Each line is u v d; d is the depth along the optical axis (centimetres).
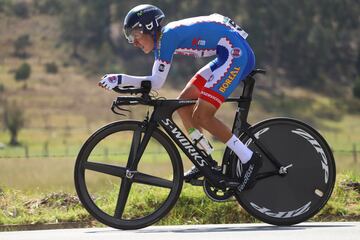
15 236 1461
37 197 1956
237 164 1533
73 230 1548
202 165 1516
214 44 1508
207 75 1543
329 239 1298
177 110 1545
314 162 1572
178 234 1395
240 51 1506
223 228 1514
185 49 1508
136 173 1509
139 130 1511
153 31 1509
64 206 1875
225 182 1516
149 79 1498
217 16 1534
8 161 7125
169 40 1489
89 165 1501
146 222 1511
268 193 1561
